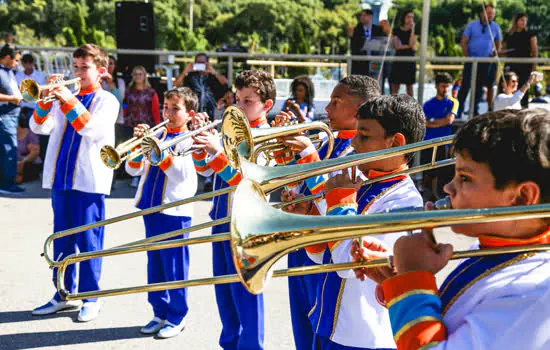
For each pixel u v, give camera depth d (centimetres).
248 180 142
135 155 329
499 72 763
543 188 111
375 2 834
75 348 343
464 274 121
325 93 951
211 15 4853
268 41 4831
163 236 194
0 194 729
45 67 866
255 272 122
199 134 303
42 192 753
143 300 417
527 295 106
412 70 809
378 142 196
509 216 102
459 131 119
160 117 827
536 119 112
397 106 196
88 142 367
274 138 237
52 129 377
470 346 106
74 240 382
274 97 316
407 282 115
